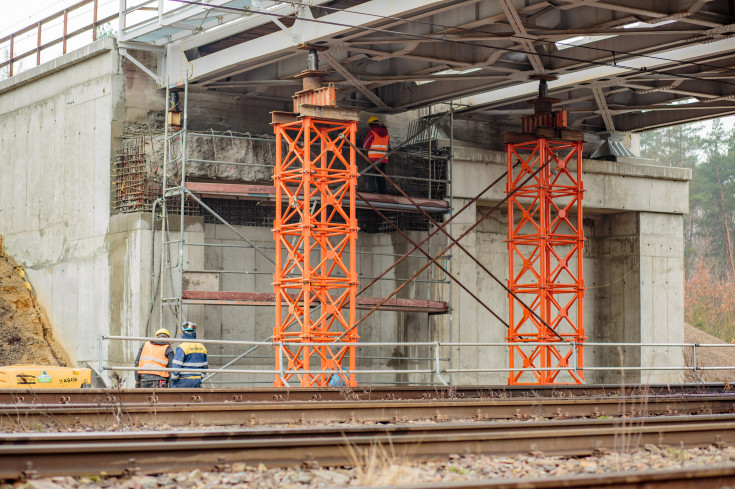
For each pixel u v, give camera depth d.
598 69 31.00
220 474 9.60
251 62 27.98
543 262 29.89
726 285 68.81
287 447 10.12
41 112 33.66
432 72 29.67
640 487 8.19
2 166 35.66
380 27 25.11
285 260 32.22
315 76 26.36
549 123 30.36
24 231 34.06
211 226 30.72
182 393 17.23
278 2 25.59
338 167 32.81
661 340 36.84
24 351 30.62
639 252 36.66
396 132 34.59
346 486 8.99
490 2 24.89
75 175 31.56
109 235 29.52
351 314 25.70
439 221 32.62
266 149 29.89
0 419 12.94
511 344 22.56
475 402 15.84
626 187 36.41
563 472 10.06
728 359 42.69
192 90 31.19
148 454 9.62
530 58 28.86
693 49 28.77
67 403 15.10
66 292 31.50
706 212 85.75
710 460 10.79
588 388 21.53
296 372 20.16
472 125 36.09
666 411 17.45
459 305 32.91
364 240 33.91
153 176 28.83
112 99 30.16
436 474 9.72
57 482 8.92
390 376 33.06
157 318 28.00
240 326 31.23
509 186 30.55
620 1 23.52
